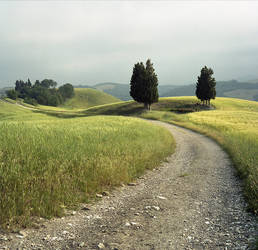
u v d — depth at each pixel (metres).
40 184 5.53
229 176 9.02
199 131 30.05
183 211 5.29
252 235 3.93
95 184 6.67
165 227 4.39
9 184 5.16
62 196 5.40
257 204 5.27
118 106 95.25
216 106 84.19
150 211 5.26
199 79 79.38
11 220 4.14
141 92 69.50
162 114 63.38
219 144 19.39
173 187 7.46
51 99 182.12
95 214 5.00
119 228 4.32
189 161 12.41
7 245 3.49
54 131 11.91
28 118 55.88
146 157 10.90
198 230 4.25
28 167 6.12
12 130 9.80
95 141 11.00
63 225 4.37
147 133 18.27
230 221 4.66
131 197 6.29
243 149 12.60
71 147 8.74
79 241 3.76
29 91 186.12
